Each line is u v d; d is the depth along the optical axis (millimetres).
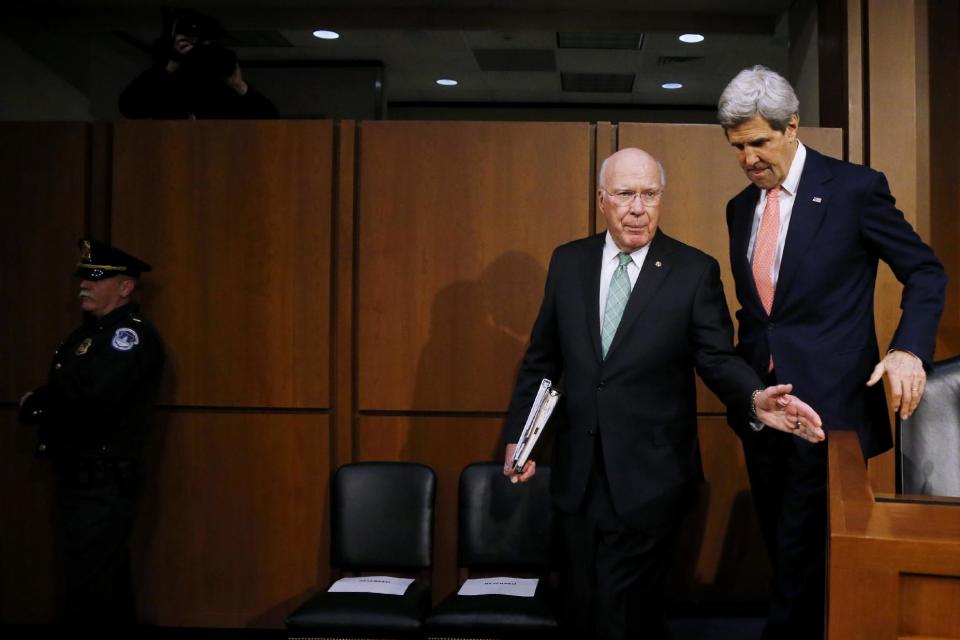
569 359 2402
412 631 2648
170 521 3367
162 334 3367
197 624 3357
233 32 6594
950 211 3326
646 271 2363
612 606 2307
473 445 3314
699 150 3270
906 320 2053
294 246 3330
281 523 3340
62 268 3404
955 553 1104
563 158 3285
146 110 3812
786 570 2211
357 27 4977
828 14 3574
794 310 2223
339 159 3355
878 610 1135
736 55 6902
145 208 3369
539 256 3291
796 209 2225
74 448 3010
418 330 3320
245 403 3344
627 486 2283
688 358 2387
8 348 3418
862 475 1496
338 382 3354
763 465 2336
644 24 4961
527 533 3031
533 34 6473
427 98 8570
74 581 2992
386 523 3074
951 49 3314
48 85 5297
